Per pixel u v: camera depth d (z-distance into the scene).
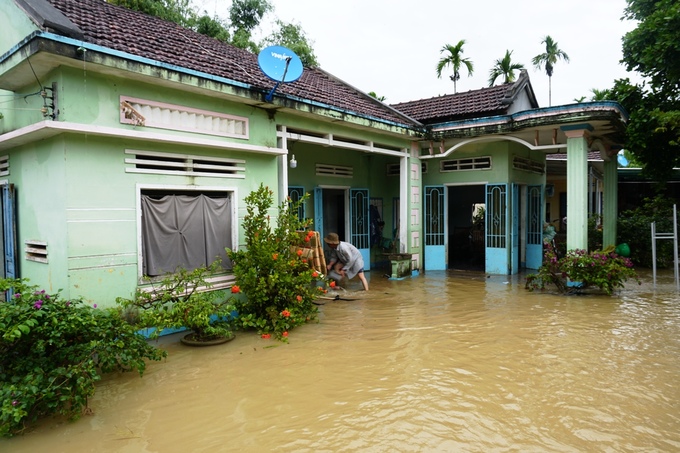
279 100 6.70
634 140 9.96
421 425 3.46
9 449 3.17
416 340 5.52
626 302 7.47
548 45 28.41
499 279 9.84
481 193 14.66
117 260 5.29
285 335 5.61
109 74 5.18
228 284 6.45
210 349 5.26
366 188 11.26
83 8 6.92
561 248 12.98
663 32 9.26
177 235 5.91
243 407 3.81
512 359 4.83
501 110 10.56
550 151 11.89
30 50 4.52
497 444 3.18
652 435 3.28
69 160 4.91
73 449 3.18
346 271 8.45
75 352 3.72
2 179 6.46
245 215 6.59
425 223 11.11
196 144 5.79
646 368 4.54
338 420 3.56
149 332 5.55
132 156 5.43
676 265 8.74
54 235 5.15
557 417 3.56
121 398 3.98
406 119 10.52
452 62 24.83
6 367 3.54
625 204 15.66
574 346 5.22
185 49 6.97
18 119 5.95
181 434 3.38
